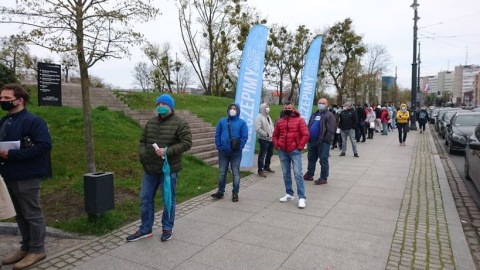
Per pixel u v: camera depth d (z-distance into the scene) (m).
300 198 5.93
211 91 33.34
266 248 4.23
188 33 32.47
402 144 15.09
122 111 11.28
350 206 5.95
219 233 4.71
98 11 5.73
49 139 3.79
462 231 4.86
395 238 4.56
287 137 6.02
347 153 12.66
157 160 4.41
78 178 6.77
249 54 8.68
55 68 10.64
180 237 4.57
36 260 3.83
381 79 50.25
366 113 16.78
